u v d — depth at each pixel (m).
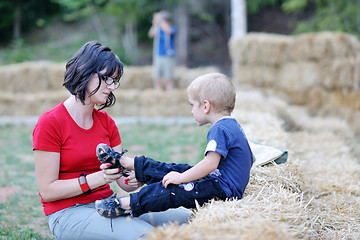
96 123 2.60
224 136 2.32
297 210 2.36
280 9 20.45
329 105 8.88
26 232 3.42
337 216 3.10
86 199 2.46
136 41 19.33
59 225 2.36
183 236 1.77
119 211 2.29
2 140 7.69
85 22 19.95
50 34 19.25
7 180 5.10
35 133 2.37
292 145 4.27
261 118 5.30
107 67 2.38
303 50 9.08
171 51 10.55
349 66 8.52
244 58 10.12
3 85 11.42
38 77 11.44
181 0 16.89
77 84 2.38
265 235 1.85
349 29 13.32
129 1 16.23
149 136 7.80
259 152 3.43
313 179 3.90
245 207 2.22
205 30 20.09
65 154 2.42
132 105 10.40
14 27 19.00
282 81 9.69
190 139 7.42
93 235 2.28
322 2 16.30
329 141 5.77
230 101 2.46
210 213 2.16
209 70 11.73
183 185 2.34
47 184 2.35
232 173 2.37
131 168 2.42
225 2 19.45
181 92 10.39
